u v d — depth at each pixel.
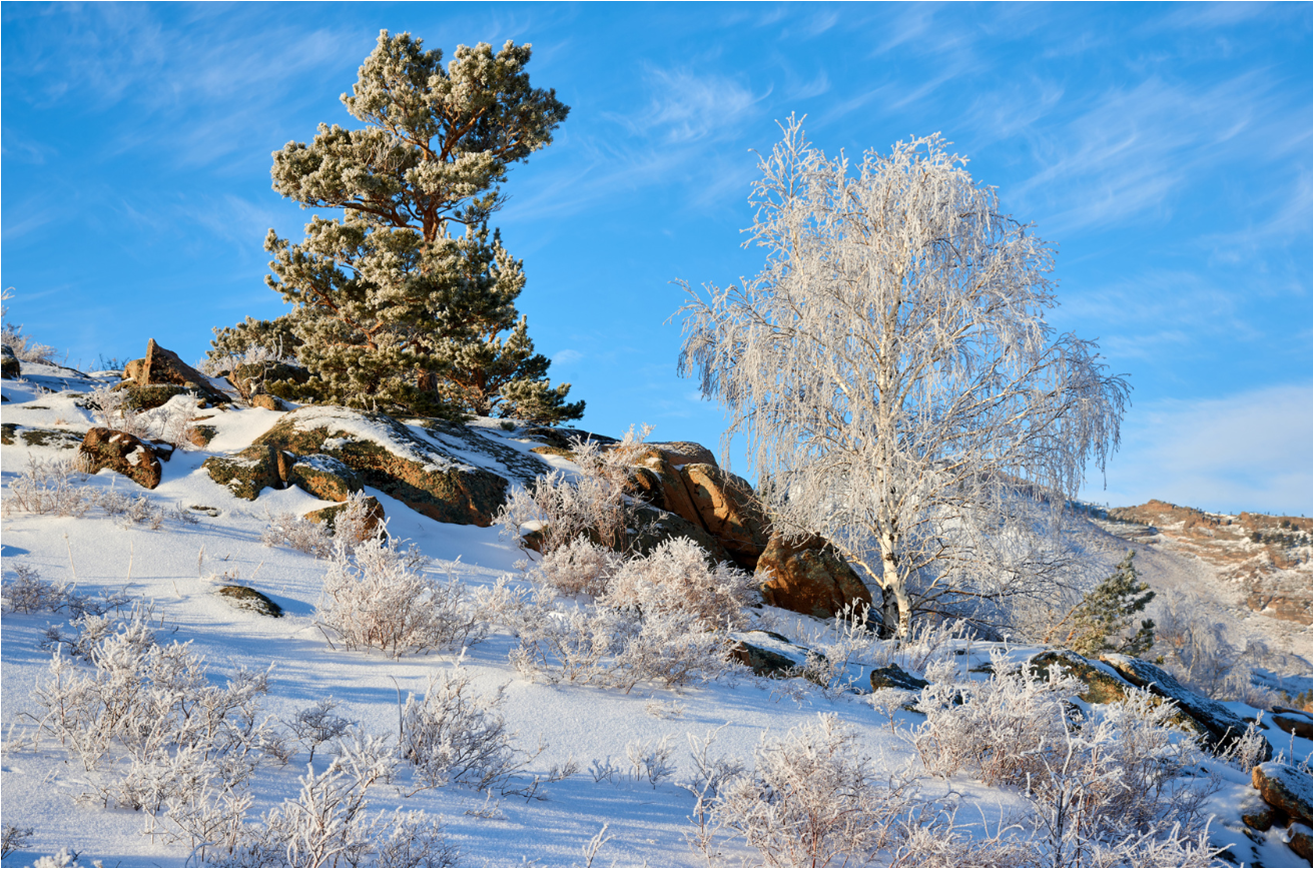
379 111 23.25
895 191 15.01
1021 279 14.12
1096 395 13.80
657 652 6.14
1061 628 20.50
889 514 14.70
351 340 21.42
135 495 9.65
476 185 21.88
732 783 3.94
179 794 3.16
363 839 2.86
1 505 8.56
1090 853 3.87
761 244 15.88
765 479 15.30
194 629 5.86
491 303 21.81
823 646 8.71
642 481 15.05
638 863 3.40
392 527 10.86
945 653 9.01
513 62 23.55
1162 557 80.56
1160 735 5.17
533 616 6.24
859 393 14.98
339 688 5.12
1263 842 5.21
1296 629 63.72
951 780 5.05
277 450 10.94
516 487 13.18
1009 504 14.41
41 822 3.01
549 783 4.20
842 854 3.69
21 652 4.80
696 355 16.08
